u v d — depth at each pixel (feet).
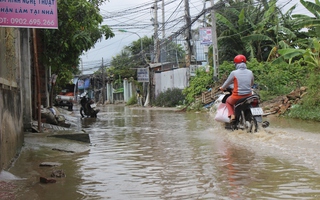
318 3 66.90
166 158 19.61
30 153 21.36
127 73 154.30
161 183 14.25
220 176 14.96
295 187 12.98
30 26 19.01
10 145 18.47
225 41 87.81
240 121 28.04
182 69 101.65
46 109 39.83
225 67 78.02
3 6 18.53
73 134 26.78
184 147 23.21
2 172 15.79
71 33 41.60
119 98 172.65
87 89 208.85
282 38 82.79
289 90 61.72
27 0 18.94
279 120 42.68
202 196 12.24
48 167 17.95
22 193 13.19
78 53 46.09
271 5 78.38
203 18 89.81
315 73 52.65
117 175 15.93
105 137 30.73
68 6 37.32
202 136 28.48
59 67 48.67
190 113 65.62
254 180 14.11
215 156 19.47
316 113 42.11
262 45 87.40
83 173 16.48
